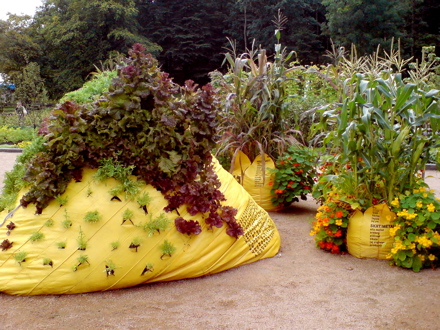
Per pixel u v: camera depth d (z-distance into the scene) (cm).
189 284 302
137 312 263
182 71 3575
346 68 573
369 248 349
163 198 301
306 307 271
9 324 248
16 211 293
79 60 3092
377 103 338
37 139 320
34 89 1898
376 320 254
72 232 280
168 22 3359
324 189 405
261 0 2828
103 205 286
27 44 3091
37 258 277
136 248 285
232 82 559
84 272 277
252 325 249
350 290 294
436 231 332
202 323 251
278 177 506
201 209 308
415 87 322
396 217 341
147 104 302
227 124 533
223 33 3400
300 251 376
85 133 289
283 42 2833
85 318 255
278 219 491
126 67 289
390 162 341
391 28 2502
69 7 3067
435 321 252
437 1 2981
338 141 364
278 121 530
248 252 341
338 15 2502
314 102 913
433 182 724
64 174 289
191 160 309
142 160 297
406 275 319
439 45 2766
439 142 343
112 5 2817
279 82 518
